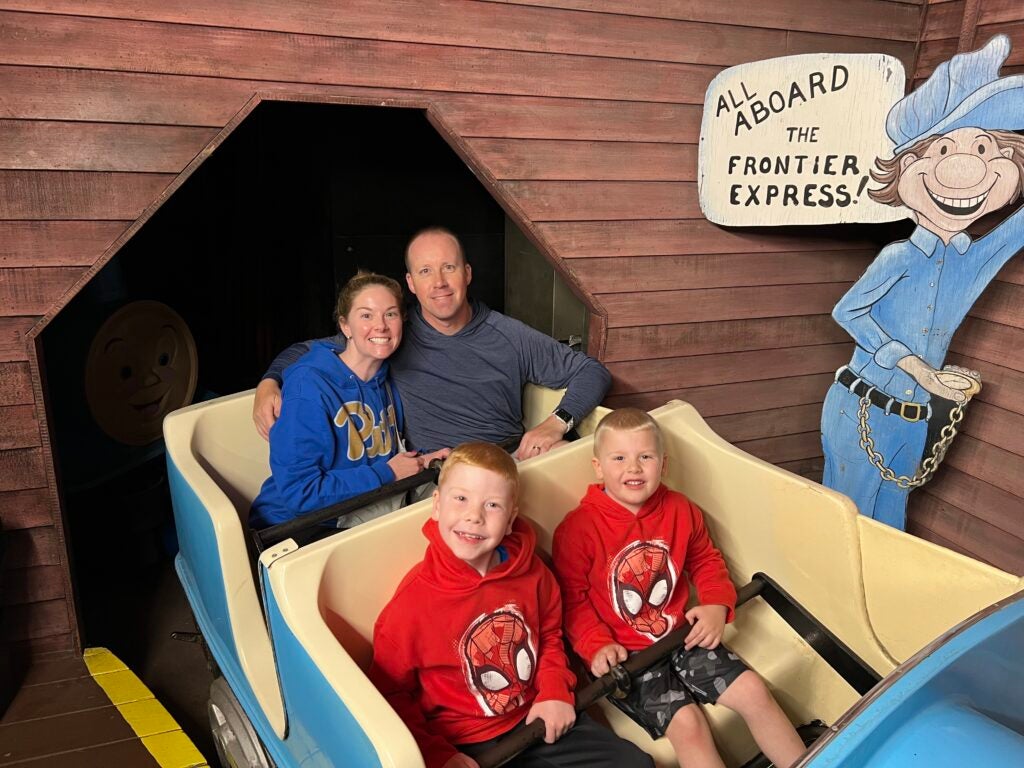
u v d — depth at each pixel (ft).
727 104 7.31
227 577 4.97
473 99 6.68
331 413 5.74
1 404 6.00
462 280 6.34
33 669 6.74
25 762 5.76
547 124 6.99
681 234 7.84
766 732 4.64
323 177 11.08
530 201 7.16
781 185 7.47
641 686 4.77
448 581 4.18
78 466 8.23
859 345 7.55
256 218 12.17
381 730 3.44
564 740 4.28
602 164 7.30
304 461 5.57
